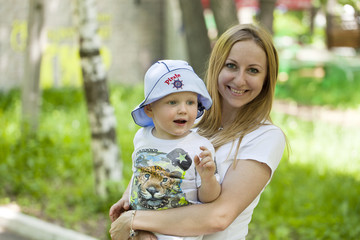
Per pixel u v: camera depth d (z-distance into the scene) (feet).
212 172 6.67
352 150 24.22
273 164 7.34
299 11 78.64
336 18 47.09
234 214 6.95
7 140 24.32
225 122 8.16
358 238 15.99
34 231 17.31
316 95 42.60
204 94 7.13
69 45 44.50
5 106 33.88
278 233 15.55
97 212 18.92
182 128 7.03
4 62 41.57
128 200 8.04
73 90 40.52
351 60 56.24
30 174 21.33
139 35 48.65
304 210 17.95
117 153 20.01
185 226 6.91
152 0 48.65
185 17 19.60
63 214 18.51
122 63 48.24
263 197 18.70
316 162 23.02
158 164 7.15
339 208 17.40
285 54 56.13
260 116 7.66
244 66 7.48
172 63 7.21
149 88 7.13
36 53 25.70
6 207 19.11
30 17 25.46
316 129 29.07
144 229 7.15
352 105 39.06
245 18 50.60
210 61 8.07
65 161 23.29
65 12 44.04
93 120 19.53
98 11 46.60
